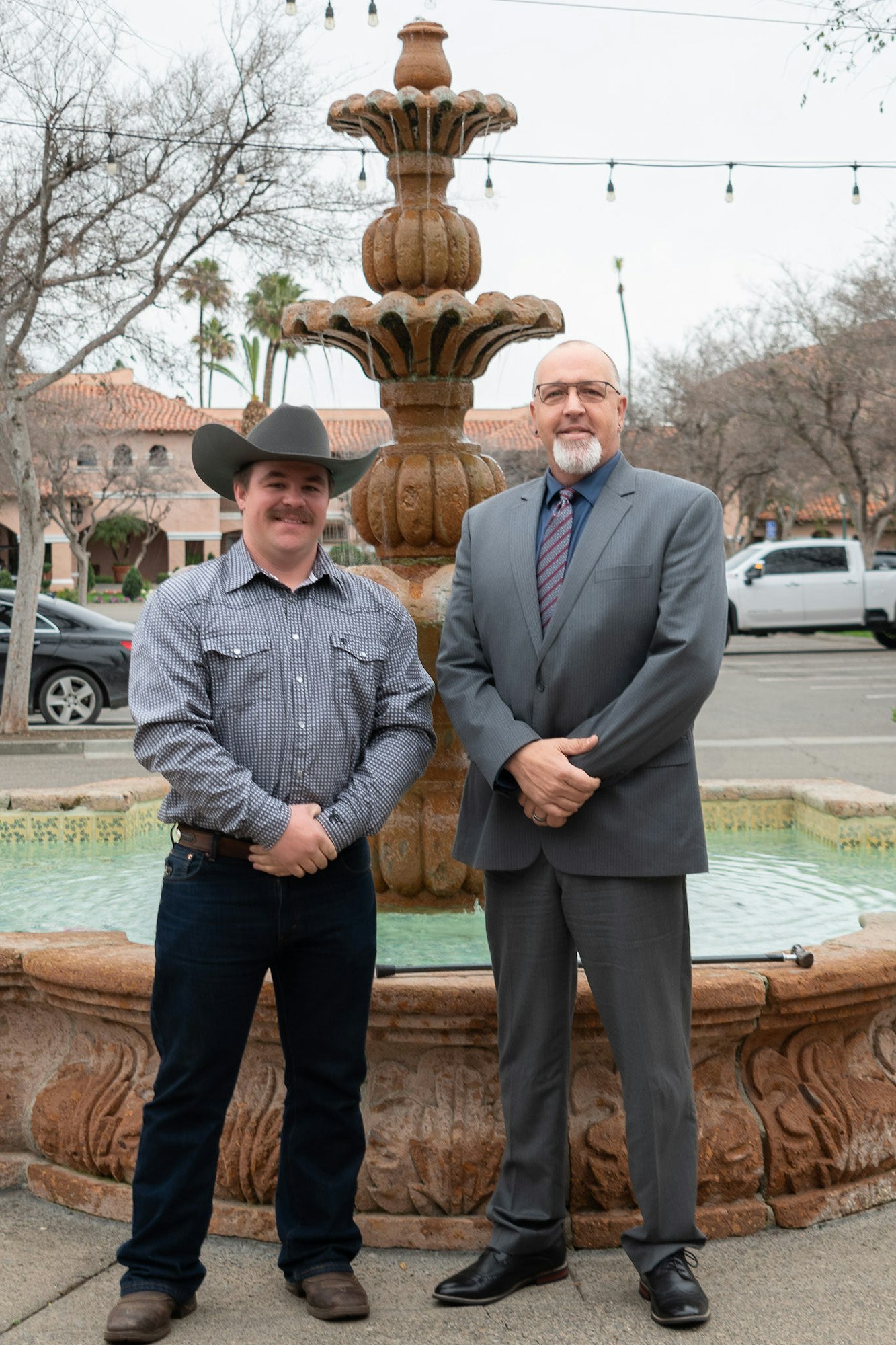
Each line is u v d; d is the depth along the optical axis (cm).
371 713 306
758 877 606
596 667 299
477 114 509
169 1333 283
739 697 1850
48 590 5131
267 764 290
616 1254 319
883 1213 338
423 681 316
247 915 286
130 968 333
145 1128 291
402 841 498
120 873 625
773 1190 330
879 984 337
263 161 1405
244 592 298
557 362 309
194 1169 288
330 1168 299
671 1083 294
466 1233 321
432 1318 289
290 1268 298
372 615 309
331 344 527
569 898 299
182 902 288
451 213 513
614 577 299
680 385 3606
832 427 3072
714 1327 282
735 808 711
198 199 1387
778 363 3134
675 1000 299
